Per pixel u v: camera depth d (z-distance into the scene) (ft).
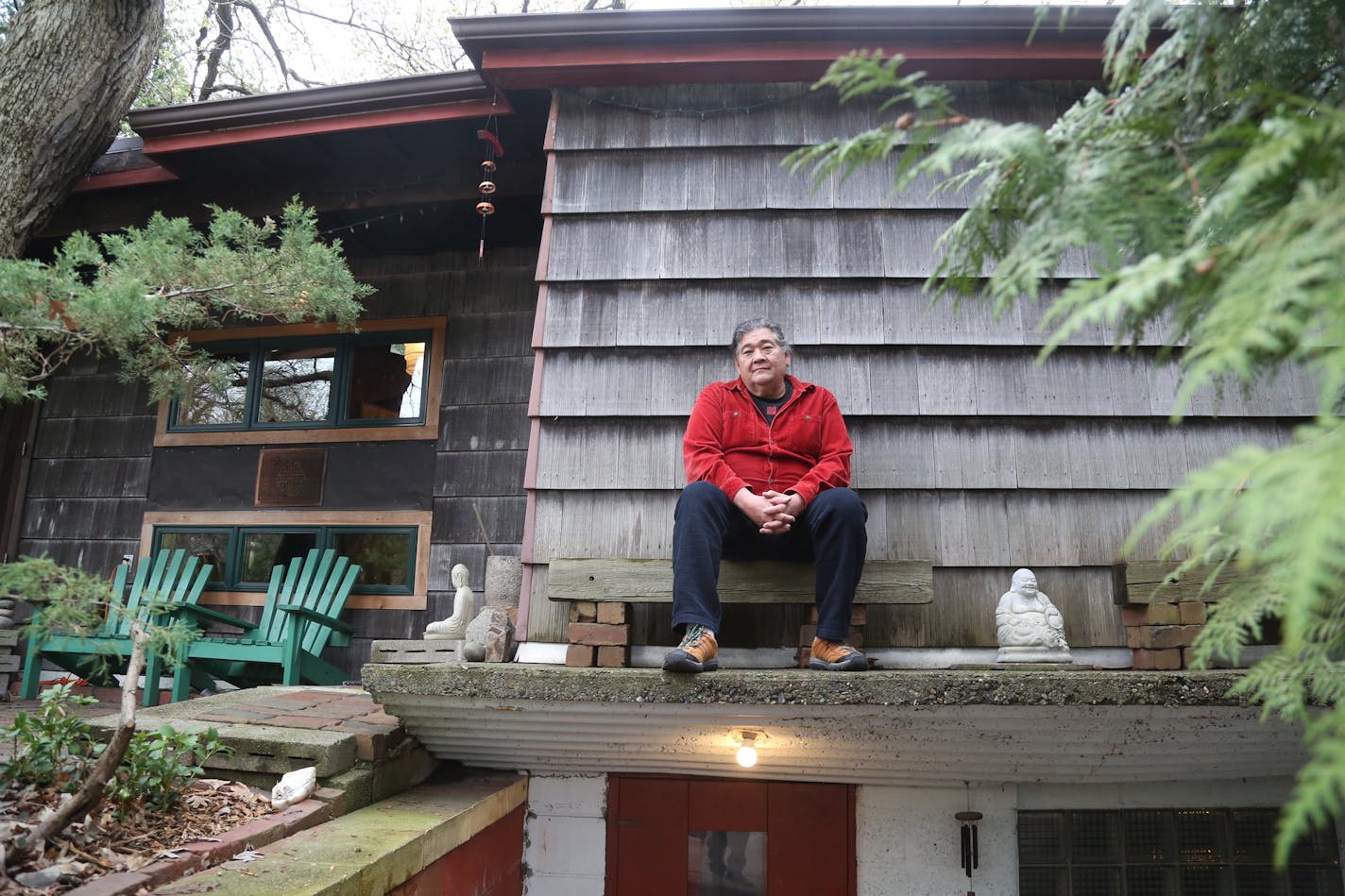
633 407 11.32
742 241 11.89
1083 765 10.12
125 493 18.49
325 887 6.34
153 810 7.72
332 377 18.01
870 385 11.31
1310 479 2.20
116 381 19.12
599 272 11.85
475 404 17.30
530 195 15.75
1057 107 12.34
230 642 14.90
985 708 8.90
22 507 18.81
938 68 12.10
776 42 12.05
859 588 10.00
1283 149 2.97
